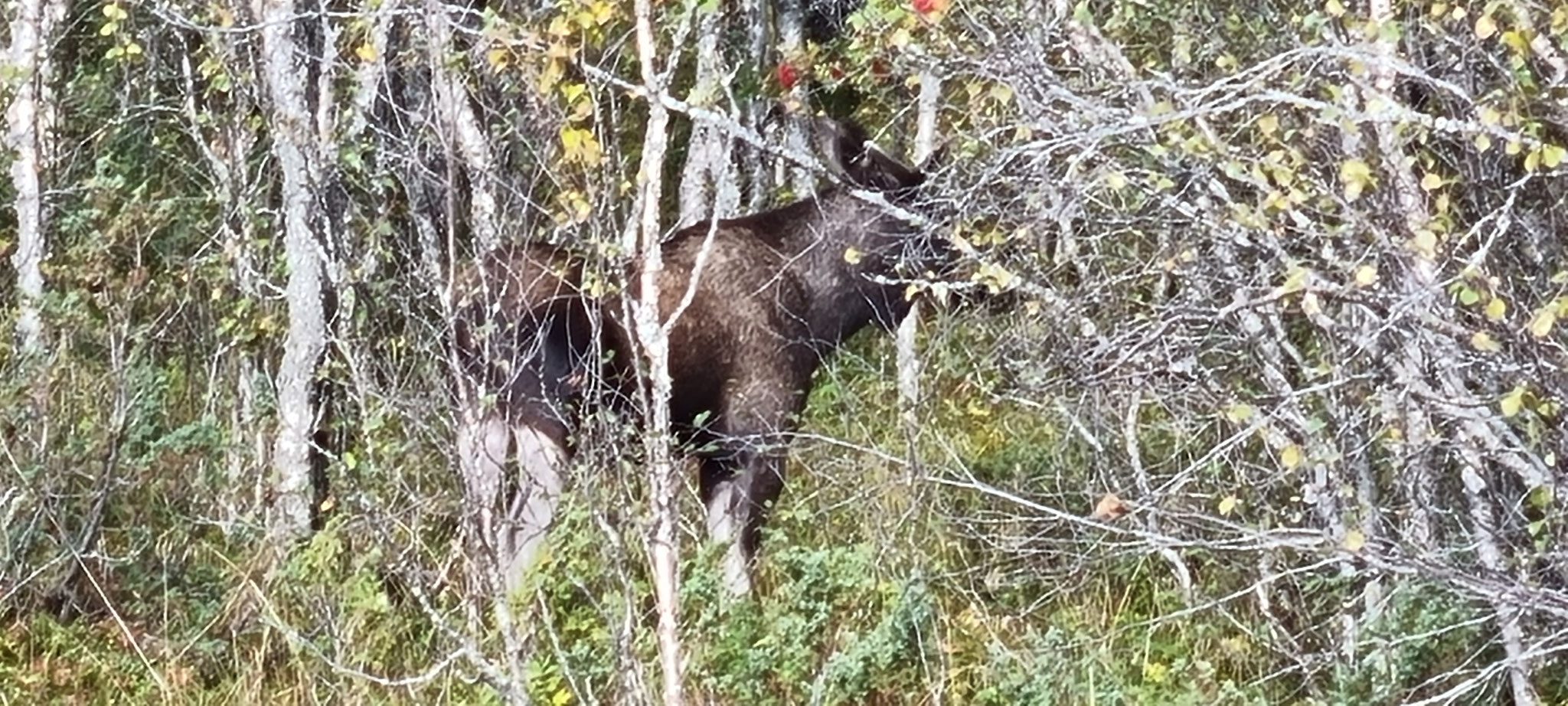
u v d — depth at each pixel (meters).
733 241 7.74
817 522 7.88
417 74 8.41
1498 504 6.25
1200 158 5.33
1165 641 7.09
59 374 7.77
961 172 7.32
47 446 7.52
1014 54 5.65
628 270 7.33
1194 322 6.14
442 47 6.36
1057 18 6.07
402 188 8.93
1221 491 6.75
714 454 7.77
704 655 6.73
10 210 9.91
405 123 8.51
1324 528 6.23
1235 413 5.51
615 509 6.96
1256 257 5.86
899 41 5.76
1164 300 6.21
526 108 7.84
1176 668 6.83
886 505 7.68
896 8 5.87
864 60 8.20
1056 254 6.46
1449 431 6.12
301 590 7.07
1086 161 6.20
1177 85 5.45
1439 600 6.38
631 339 5.95
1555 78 5.54
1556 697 6.67
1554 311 4.60
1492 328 5.23
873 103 10.30
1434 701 5.81
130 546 7.54
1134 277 6.13
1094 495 6.83
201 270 9.17
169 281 9.17
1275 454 6.76
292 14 7.88
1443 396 5.40
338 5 8.70
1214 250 5.92
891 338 9.55
